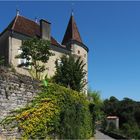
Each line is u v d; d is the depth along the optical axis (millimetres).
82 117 23484
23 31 36469
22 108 16484
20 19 37969
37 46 30672
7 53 34594
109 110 53188
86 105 25141
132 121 51406
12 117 15750
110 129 39781
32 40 30969
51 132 18172
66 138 19359
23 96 16656
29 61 32156
